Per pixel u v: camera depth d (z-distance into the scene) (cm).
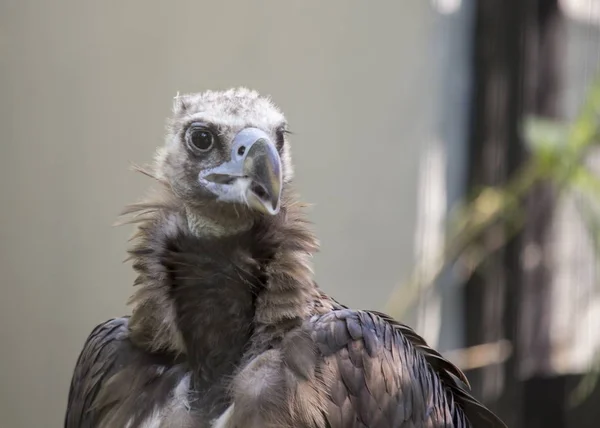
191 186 474
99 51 927
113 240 928
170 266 463
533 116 1092
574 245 1084
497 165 1102
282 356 436
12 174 934
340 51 1014
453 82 1110
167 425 436
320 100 1002
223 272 458
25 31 927
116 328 504
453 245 1061
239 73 952
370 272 1055
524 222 1080
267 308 449
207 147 477
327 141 1009
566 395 1074
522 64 1088
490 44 1103
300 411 418
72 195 936
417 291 1066
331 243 1016
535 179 1016
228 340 455
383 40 1048
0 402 931
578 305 1086
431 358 529
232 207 461
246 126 477
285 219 473
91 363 496
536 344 1095
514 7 1090
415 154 1088
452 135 1116
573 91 1094
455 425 517
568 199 1073
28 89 930
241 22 951
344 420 427
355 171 1036
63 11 927
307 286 459
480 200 1067
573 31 1092
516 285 1088
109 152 930
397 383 451
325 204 1012
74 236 937
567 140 927
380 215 1059
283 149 502
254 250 463
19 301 936
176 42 927
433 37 1093
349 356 438
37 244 937
